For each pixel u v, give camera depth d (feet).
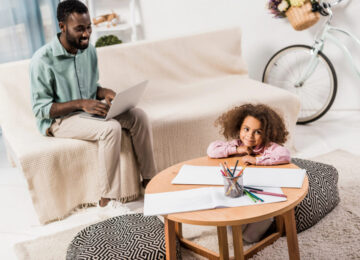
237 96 9.00
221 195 4.83
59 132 7.47
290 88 11.64
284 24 11.10
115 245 5.24
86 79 7.74
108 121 7.07
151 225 5.63
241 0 11.24
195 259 5.77
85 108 7.16
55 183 7.15
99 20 11.96
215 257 5.59
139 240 5.30
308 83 11.37
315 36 10.19
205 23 11.78
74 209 7.58
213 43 10.14
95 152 7.38
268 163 5.57
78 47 7.20
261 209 4.50
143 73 9.45
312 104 11.48
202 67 10.13
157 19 12.14
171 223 4.84
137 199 7.87
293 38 11.15
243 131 5.74
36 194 7.06
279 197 4.70
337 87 10.59
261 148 5.81
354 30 10.55
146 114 7.59
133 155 7.72
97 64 8.05
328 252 5.70
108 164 7.06
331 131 10.05
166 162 8.28
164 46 9.61
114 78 9.12
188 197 4.84
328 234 6.12
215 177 5.31
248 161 5.62
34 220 7.33
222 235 5.23
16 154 6.95
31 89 7.27
